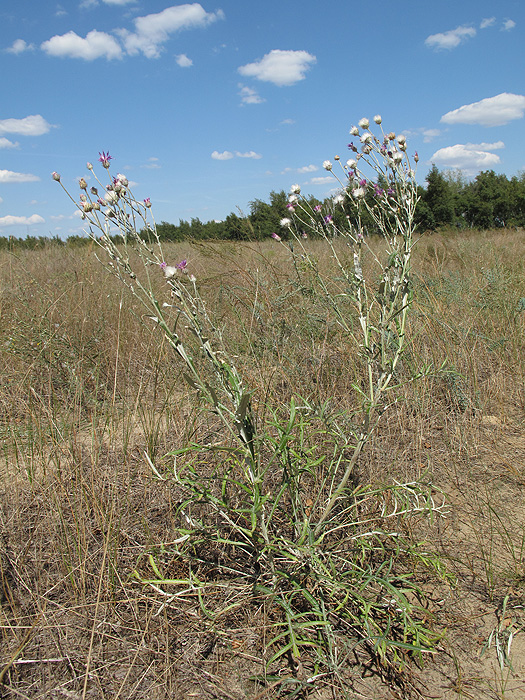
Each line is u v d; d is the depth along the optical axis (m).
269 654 1.73
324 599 1.89
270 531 2.09
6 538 2.18
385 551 2.13
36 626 1.77
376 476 2.56
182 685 1.61
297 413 2.46
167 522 2.30
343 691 1.56
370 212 2.08
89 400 3.38
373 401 1.88
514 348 4.06
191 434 2.84
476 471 2.82
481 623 1.85
